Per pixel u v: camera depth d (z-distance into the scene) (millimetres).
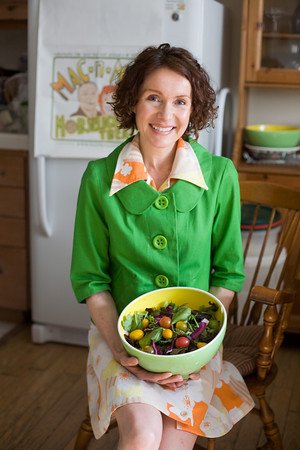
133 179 1530
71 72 2379
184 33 2264
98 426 1430
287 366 2521
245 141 2773
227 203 1592
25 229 2781
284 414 2188
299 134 2672
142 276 1563
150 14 2268
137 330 1430
